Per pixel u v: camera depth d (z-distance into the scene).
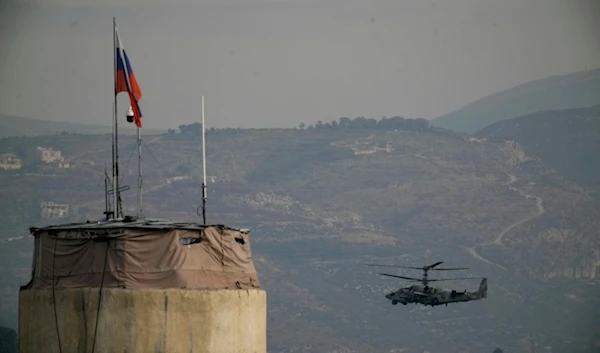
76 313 74.12
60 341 74.19
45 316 74.69
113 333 73.69
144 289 74.12
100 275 75.00
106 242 75.44
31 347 75.06
